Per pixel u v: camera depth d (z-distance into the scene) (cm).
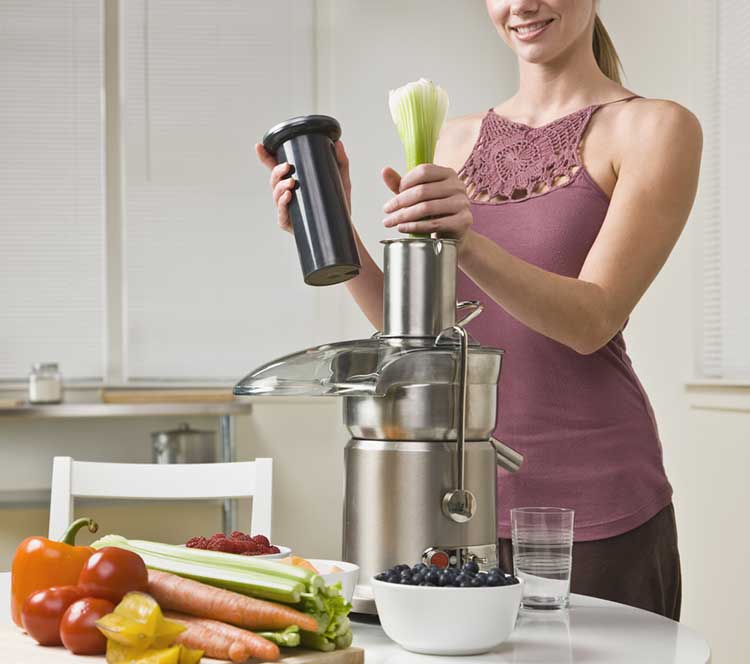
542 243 141
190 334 429
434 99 110
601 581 133
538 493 136
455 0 444
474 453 105
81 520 106
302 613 86
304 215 105
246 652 83
